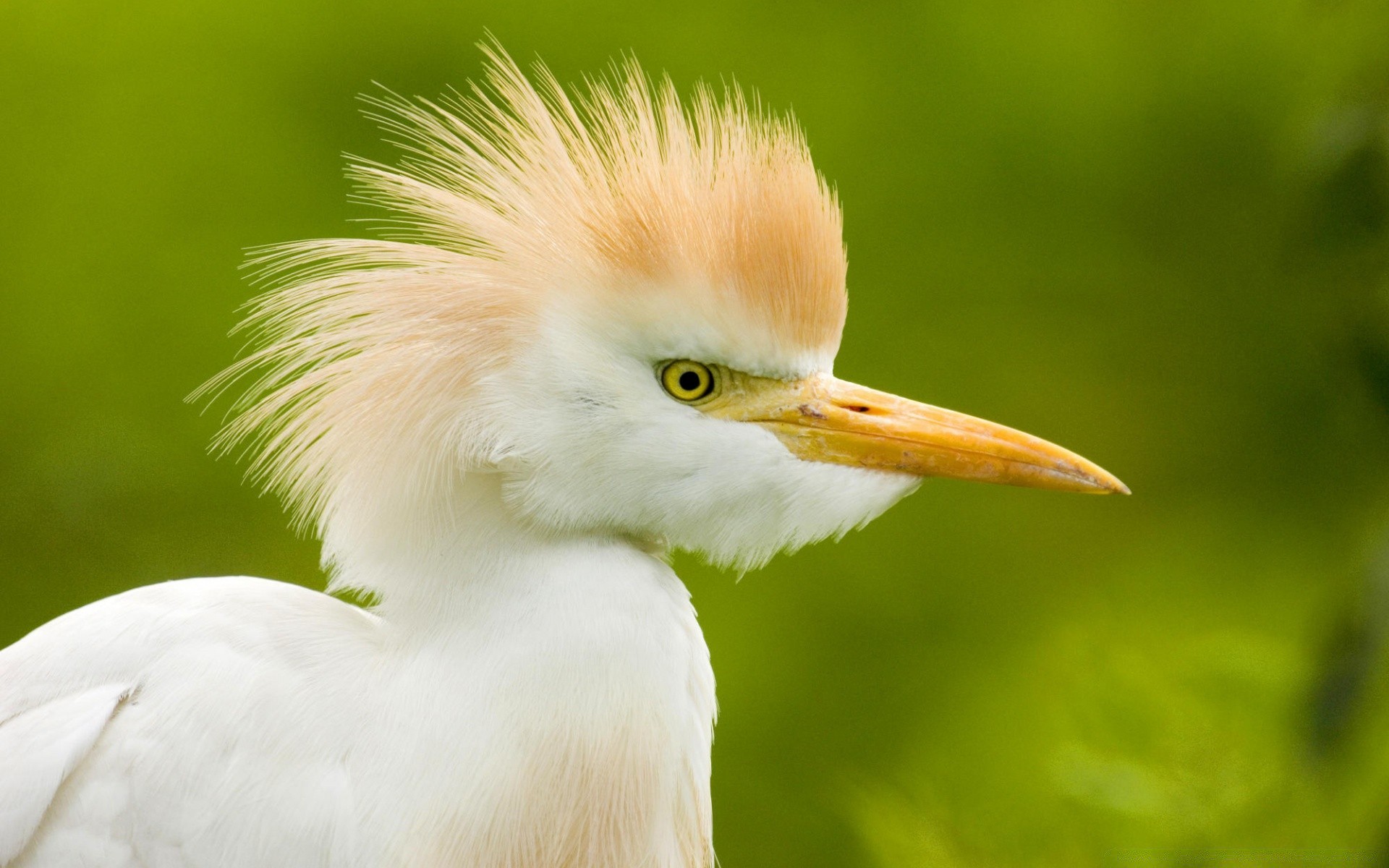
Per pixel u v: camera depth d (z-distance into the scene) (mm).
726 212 3443
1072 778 3582
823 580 5172
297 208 5453
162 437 5230
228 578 3473
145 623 3453
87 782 3438
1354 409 4723
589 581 3443
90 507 5090
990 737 4145
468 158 3461
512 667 3438
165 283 5414
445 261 3449
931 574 5188
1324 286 5098
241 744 3438
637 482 3443
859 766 4730
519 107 3463
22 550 5043
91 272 5445
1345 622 3559
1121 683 3607
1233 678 3602
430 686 3439
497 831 3438
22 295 5418
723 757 4805
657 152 3453
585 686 3439
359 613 3465
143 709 3439
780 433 3449
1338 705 3553
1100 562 5277
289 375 3492
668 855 3455
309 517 3457
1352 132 3604
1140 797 3572
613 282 3438
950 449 3451
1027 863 3588
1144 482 5398
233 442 3455
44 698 3449
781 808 4711
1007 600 5121
